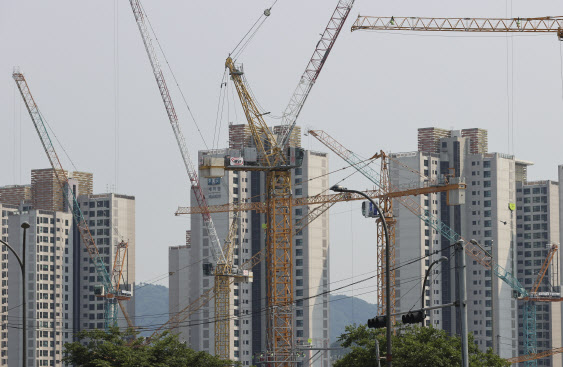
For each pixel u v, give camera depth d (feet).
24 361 581.53
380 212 545.44
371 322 555.69
